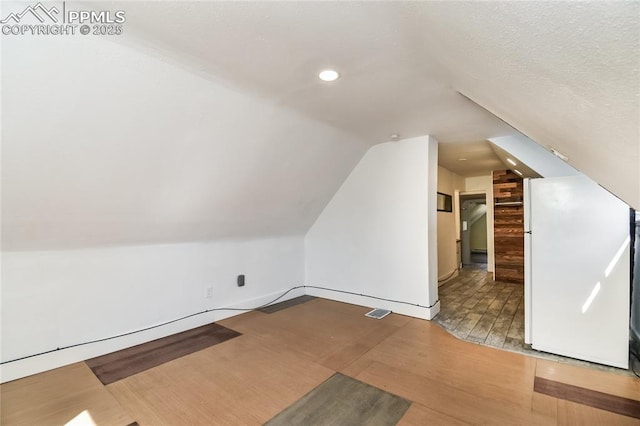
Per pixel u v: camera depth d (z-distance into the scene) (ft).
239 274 12.44
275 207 12.17
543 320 8.55
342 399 6.45
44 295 7.72
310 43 5.42
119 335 8.98
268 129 8.86
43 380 7.24
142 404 6.31
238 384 7.04
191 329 10.65
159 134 6.94
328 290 14.67
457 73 5.96
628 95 2.58
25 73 4.74
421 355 8.47
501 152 13.01
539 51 3.04
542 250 8.54
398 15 4.57
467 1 3.04
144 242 9.50
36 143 5.61
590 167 5.73
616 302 7.65
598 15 2.04
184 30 4.97
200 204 9.50
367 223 13.25
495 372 7.50
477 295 15.05
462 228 25.64
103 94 5.64
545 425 5.59
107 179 7.04
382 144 12.73
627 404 6.16
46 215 6.89
